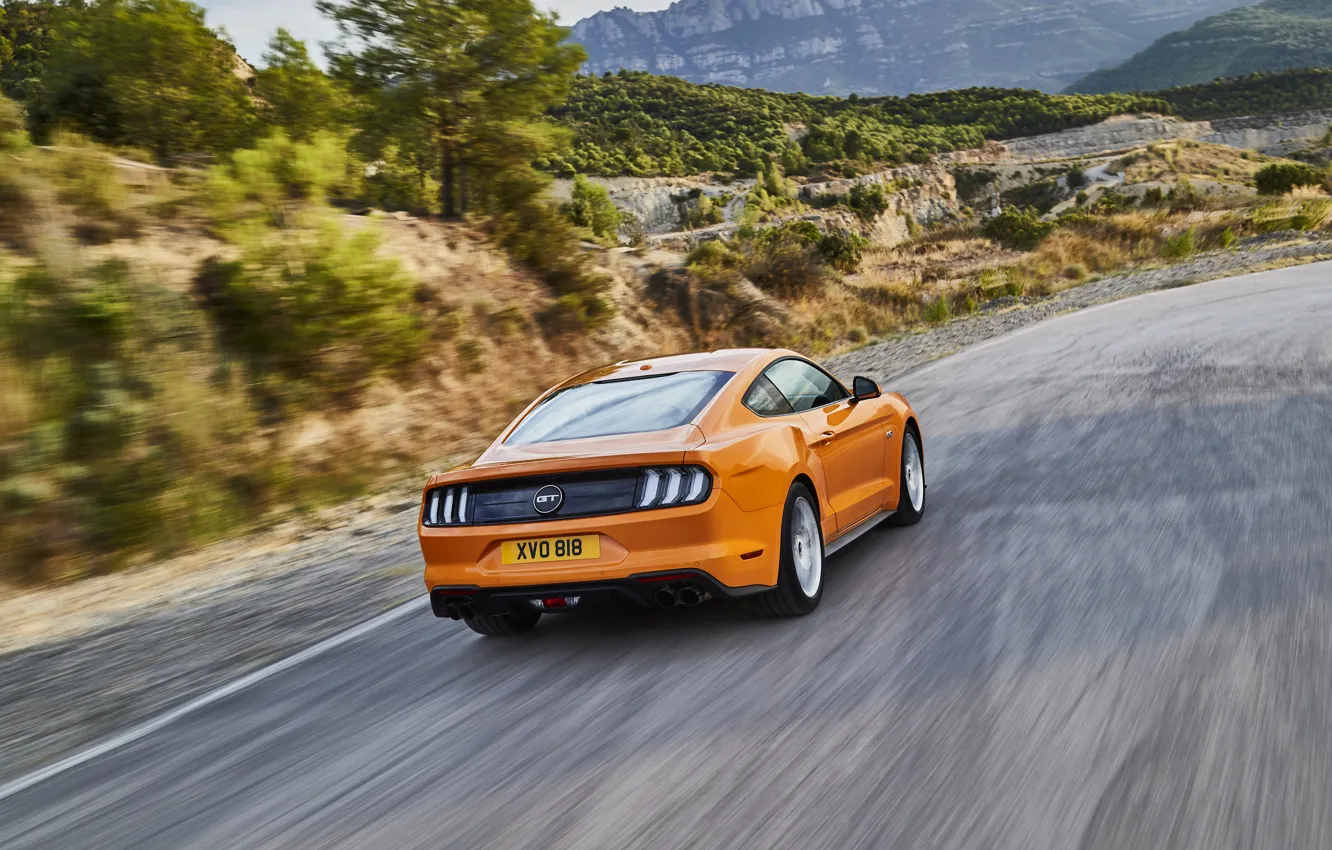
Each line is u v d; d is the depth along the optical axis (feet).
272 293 45.37
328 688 16.96
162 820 12.00
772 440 17.12
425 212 75.10
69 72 71.10
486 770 12.28
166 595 27.91
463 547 16.49
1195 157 531.09
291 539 34.24
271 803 12.08
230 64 77.46
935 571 19.11
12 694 19.89
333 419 46.06
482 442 49.96
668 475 15.69
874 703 12.91
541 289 69.77
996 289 99.66
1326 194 169.27
